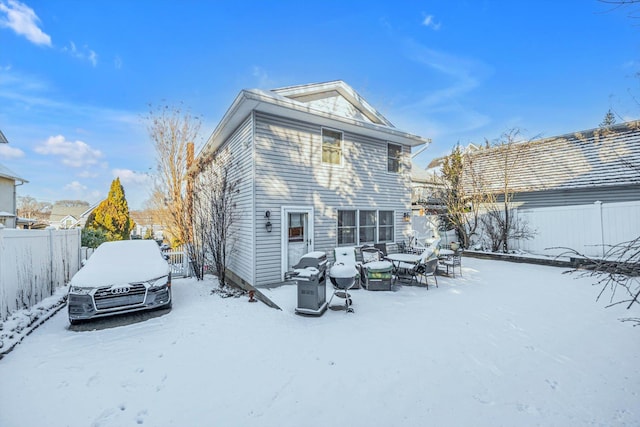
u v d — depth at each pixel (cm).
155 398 305
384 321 500
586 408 280
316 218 845
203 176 1056
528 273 885
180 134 1149
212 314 564
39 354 405
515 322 490
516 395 301
